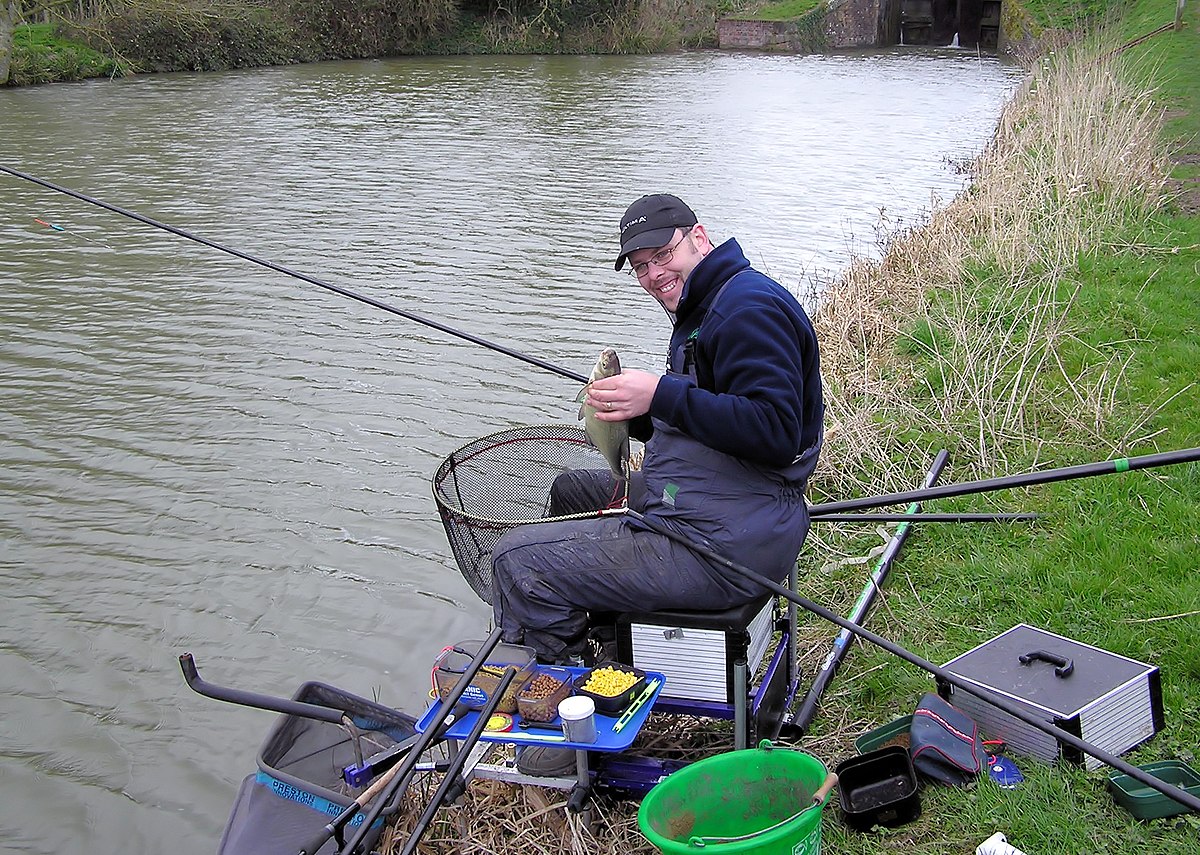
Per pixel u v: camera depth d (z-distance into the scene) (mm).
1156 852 3258
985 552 5102
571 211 15203
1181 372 6887
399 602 5945
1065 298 8484
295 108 25938
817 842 3072
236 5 36625
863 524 5523
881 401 6961
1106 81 14172
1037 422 6496
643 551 3570
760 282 3484
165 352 9703
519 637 3758
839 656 4473
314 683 3979
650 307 10938
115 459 7602
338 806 3527
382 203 15781
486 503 4461
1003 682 3777
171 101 27000
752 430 3346
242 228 14297
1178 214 10992
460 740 3590
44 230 14078
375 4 39000
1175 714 3861
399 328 10336
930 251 10266
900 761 3607
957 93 28562
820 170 17781
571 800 3660
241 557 6383
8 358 9516
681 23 42812
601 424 3625
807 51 41812
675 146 20422
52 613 5867
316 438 7938
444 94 28922
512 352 4992
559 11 41219
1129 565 4777
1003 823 3396
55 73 30875
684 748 4016
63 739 5008
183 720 5121
